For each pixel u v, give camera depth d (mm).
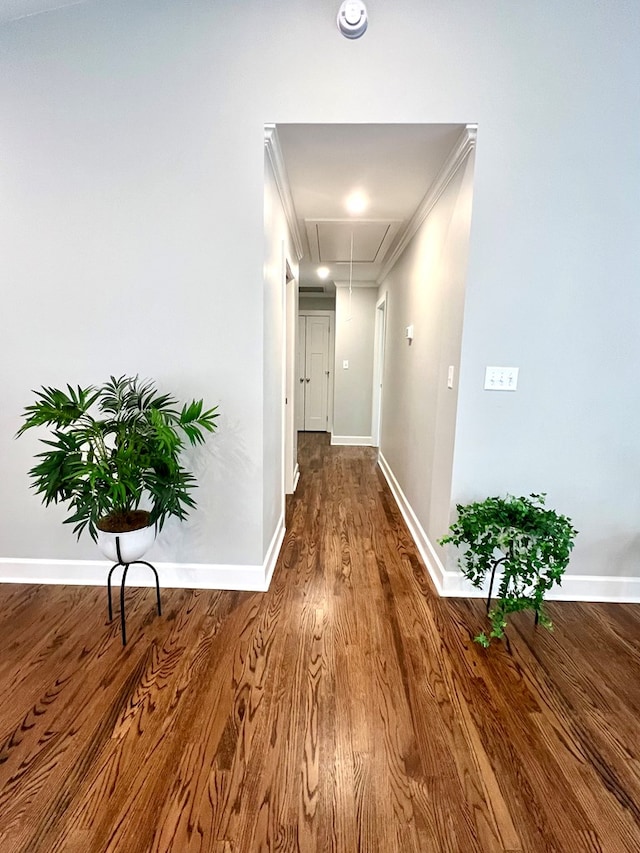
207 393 1985
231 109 1789
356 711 1389
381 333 5195
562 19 1697
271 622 1851
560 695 1482
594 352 1913
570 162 1783
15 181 1857
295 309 3586
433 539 2316
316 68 1748
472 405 1964
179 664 1585
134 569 2133
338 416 5711
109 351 1967
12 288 1936
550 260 1847
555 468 2008
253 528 2084
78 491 1656
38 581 2150
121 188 1854
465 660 1645
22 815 1056
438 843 1015
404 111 1757
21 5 1708
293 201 2627
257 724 1331
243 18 1729
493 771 1196
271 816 1065
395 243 3547
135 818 1054
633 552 2068
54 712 1361
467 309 1889
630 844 1023
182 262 1898
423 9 1707
